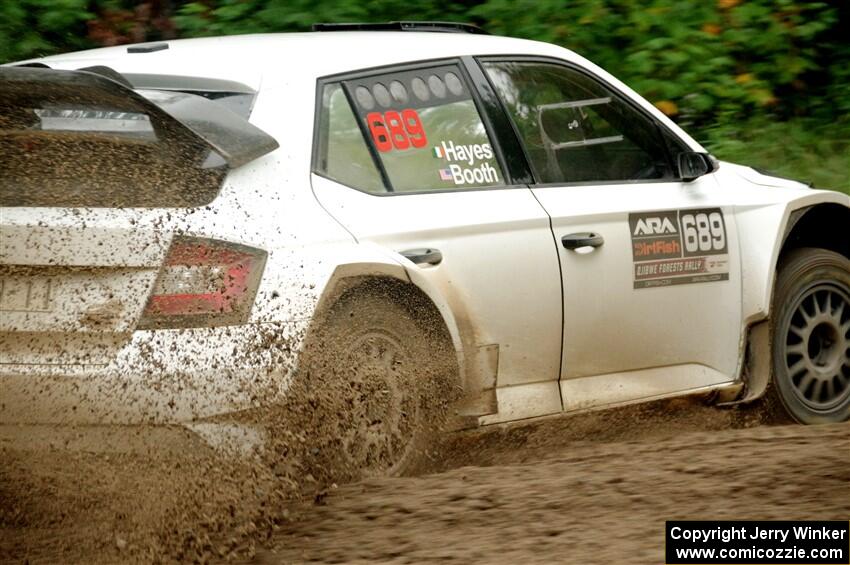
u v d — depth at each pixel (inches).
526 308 644.1
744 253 752.3
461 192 642.2
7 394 521.7
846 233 823.1
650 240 705.0
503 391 638.5
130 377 517.7
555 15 1152.8
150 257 527.8
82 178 545.0
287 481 537.3
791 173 1195.9
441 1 1155.9
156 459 522.3
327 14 1125.1
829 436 601.9
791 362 782.5
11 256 526.0
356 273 572.4
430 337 608.7
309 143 589.9
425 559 451.2
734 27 1190.9
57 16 1120.2
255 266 543.2
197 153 557.9
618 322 687.1
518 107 689.6
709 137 1194.6
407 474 596.4
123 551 494.9
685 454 580.1
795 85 1315.2
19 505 530.6
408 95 643.5
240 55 629.9
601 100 732.7
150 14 1185.4
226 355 529.0
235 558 483.2
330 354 565.0
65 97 527.2
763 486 510.6
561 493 521.3
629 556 438.0
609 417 690.2
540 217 658.2
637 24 1154.0
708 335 733.3
